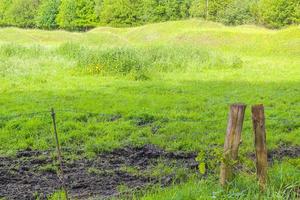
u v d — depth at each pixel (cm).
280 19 6494
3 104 1266
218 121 1134
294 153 920
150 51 2317
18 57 2248
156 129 1065
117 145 938
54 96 1391
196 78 1866
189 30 3888
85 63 1945
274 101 1408
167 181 741
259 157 607
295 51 3017
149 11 7356
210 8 7175
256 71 2127
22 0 8431
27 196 689
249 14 6950
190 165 824
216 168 738
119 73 1864
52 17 8119
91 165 837
